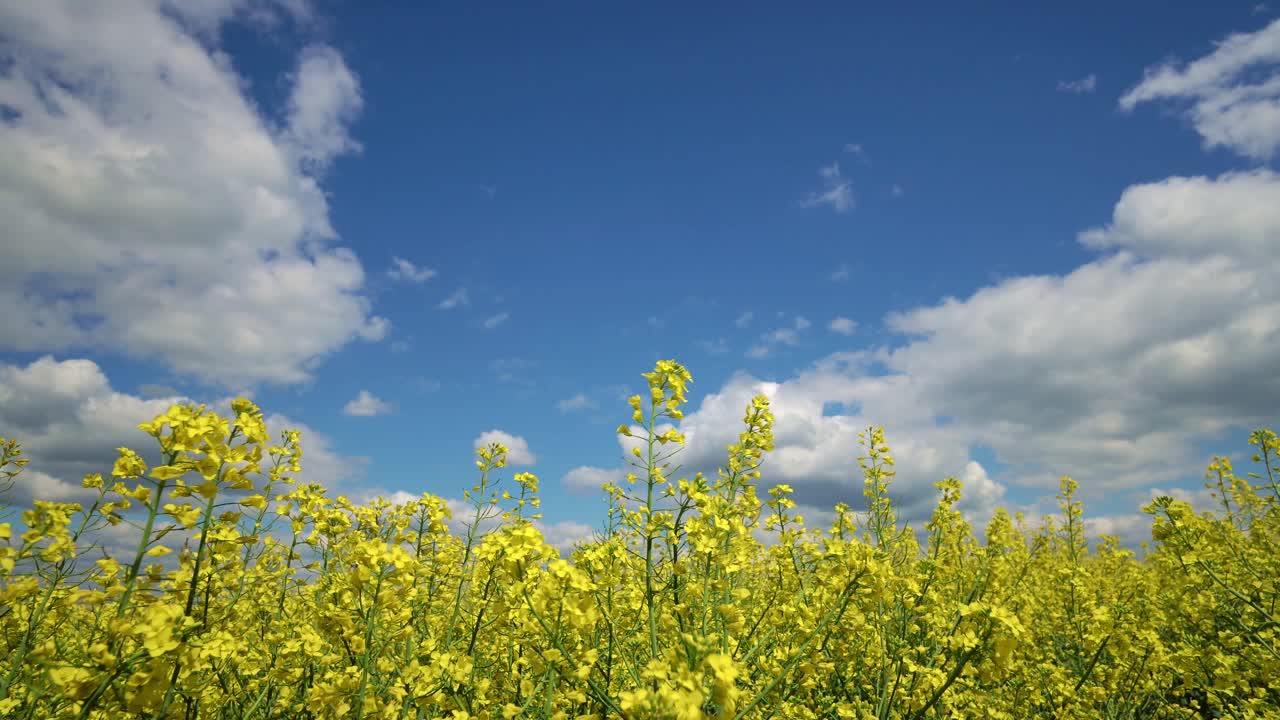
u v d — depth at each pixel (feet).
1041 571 34.37
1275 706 19.99
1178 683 24.68
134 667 9.26
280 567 18.71
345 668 13.82
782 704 13.97
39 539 9.57
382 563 11.90
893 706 16.58
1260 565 22.43
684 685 8.89
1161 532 20.07
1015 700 19.81
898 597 18.35
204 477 9.87
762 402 16.01
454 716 12.46
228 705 15.29
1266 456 20.79
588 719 11.56
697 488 13.12
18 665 11.26
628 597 16.37
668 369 14.12
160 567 10.78
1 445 14.26
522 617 12.25
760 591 20.57
